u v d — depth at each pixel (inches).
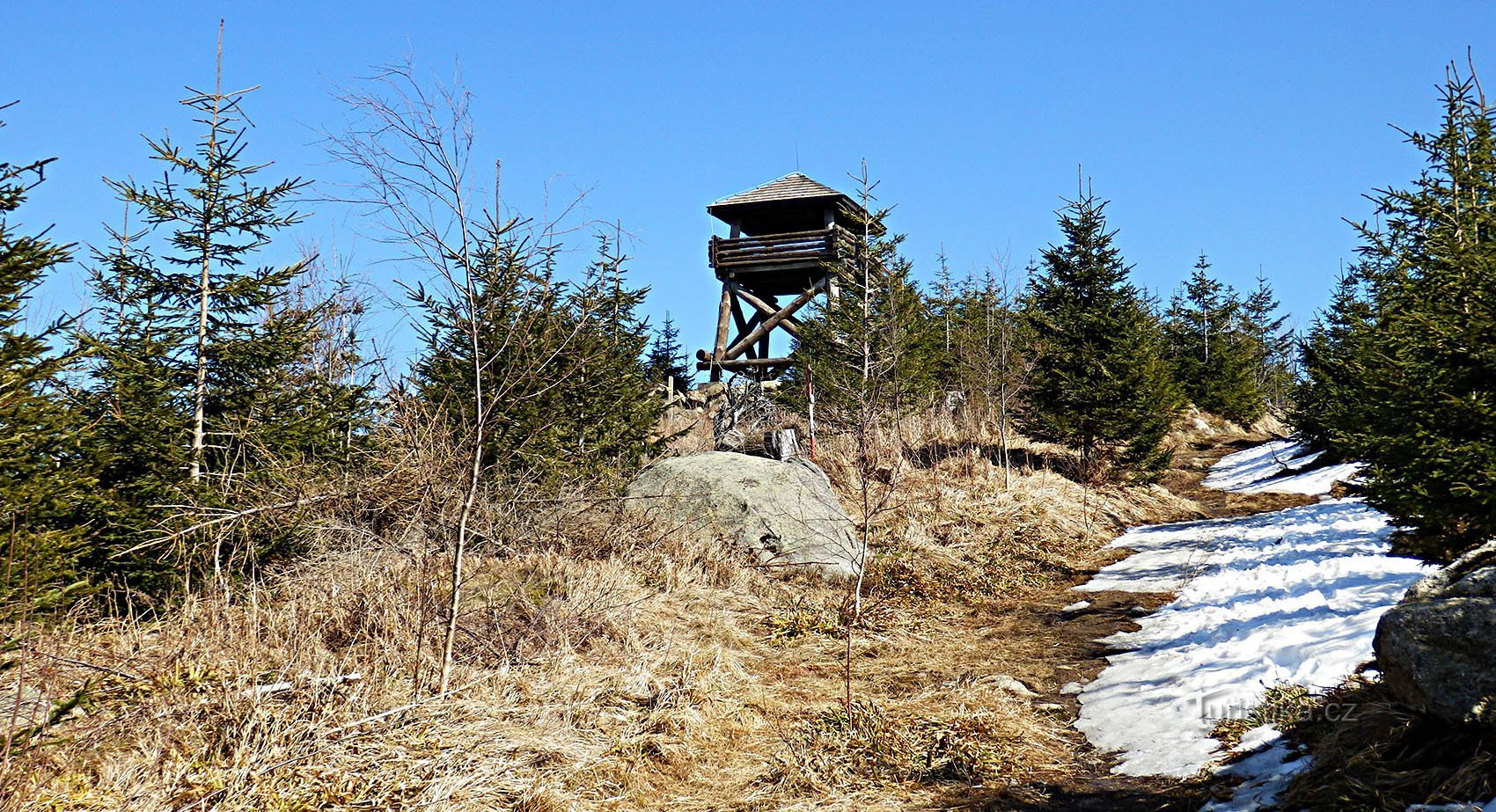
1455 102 372.5
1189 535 614.2
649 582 414.0
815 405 801.6
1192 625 365.1
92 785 189.0
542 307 292.4
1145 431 818.8
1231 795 203.9
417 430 292.5
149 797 184.4
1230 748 231.6
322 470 331.6
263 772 198.2
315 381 392.5
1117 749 256.8
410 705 233.3
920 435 853.2
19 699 184.7
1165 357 1448.1
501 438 358.9
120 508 309.4
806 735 274.4
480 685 272.2
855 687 329.1
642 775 242.1
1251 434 1428.4
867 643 384.5
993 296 1109.7
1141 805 213.8
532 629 322.3
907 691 321.1
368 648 284.2
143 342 348.2
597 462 516.7
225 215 368.2
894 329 795.4
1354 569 393.1
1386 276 388.5
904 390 840.3
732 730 279.4
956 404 971.9
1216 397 1494.8
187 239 362.3
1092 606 439.8
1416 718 185.2
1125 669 325.7
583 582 359.9
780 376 998.4
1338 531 515.5
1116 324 820.0
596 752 247.9
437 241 262.4
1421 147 376.2
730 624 386.0
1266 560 477.4
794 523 500.4
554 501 406.6
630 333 565.9
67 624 261.6
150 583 318.0
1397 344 343.0
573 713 268.4
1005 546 570.6
